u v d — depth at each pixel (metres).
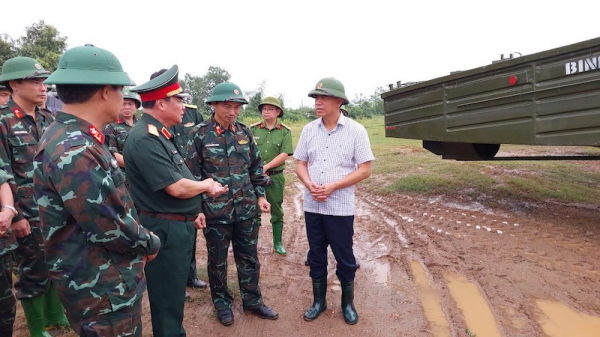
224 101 3.10
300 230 5.86
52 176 1.72
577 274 3.96
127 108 3.85
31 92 2.97
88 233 1.77
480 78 5.07
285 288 3.99
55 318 3.26
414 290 3.87
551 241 4.78
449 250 4.71
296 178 9.79
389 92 6.40
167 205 2.55
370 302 3.66
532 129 4.59
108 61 1.88
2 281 2.59
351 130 3.18
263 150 4.73
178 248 2.59
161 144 2.46
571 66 4.16
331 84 3.11
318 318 3.40
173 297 2.63
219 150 3.18
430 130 5.82
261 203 3.40
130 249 1.90
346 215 3.18
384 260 4.63
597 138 4.06
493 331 3.14
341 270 3.30
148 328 3.23
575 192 6.70
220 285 3.34
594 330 3.10
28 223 2.85
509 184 7.45
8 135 2.89
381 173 9.23
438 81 5.54
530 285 3.80
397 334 3.14
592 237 4.84
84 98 1.83
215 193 2.64
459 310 3.45
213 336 3.14
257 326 3.29
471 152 6.31
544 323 3.21
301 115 32.56
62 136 1.77
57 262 1.83
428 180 7.96
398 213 6.36
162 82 2.48
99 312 1.85
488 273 4.09
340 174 3.17
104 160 1.82
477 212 6.11
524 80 4.59
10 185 2.77
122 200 1.87
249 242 3.32
